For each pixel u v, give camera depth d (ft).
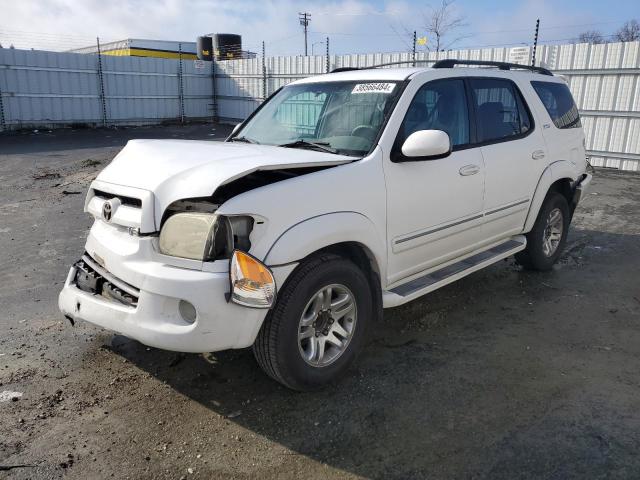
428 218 13.15
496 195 15.25
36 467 9.02
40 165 44.16
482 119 15.07
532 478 8.76
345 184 11.20
